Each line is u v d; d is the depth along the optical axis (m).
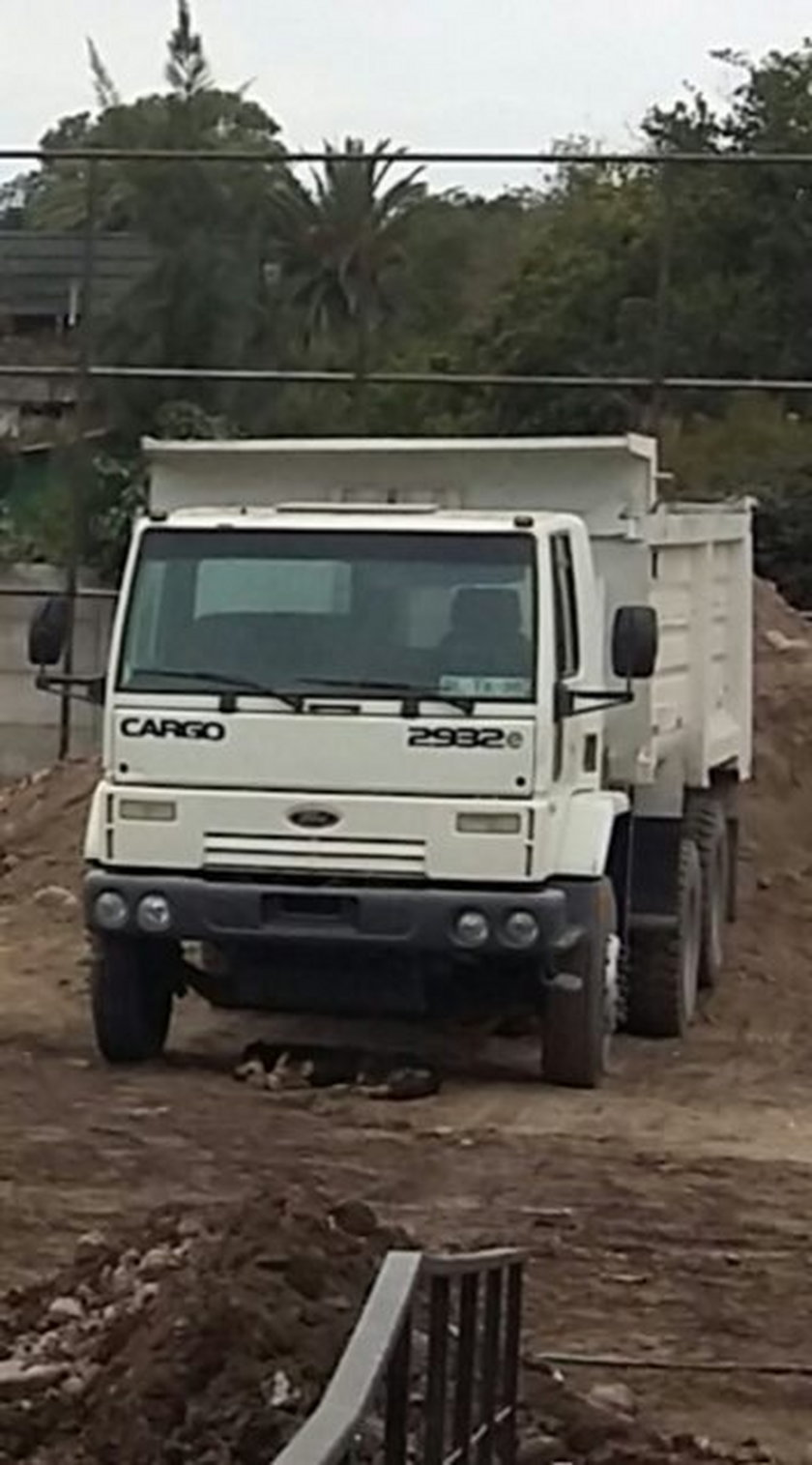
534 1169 12.45
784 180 29.84
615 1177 12.37
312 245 28.58
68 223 29.58
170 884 13.87
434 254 29.80
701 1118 14.07
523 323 30.62
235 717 13.82
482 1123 13.59
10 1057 15.12
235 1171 12.16
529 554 13.83
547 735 13.73
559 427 27.11
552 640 13.81
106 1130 13.03
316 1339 7.24
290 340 28.73
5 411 28.20
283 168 28.34
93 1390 7.31
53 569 25.44
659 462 21.86
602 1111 14.08
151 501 16.47
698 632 17.27
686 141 36.69
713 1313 9.96
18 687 25.28
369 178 28.38
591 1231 11.20
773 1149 13.34
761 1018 17.64
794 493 29.80
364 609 13.88
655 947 16.36
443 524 13.92
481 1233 11.05
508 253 31.66
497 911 13.68
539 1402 8.12
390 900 13.68
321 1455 4.69
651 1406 8.74
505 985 14.52
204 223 28.83
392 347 28.94
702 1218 11.55
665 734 16.23
